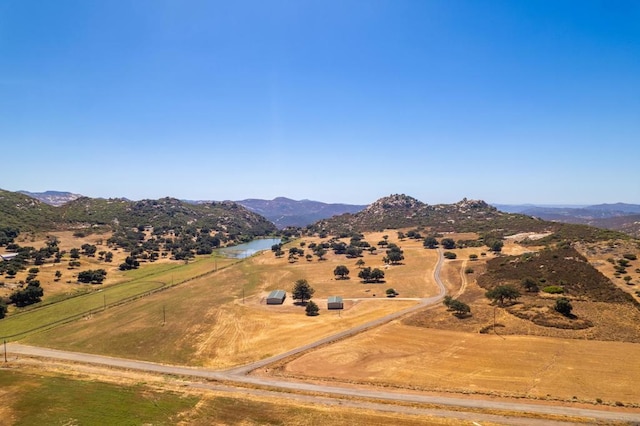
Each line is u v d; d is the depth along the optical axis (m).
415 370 63.88
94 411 52.81
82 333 91.94
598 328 77.12
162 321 99.44
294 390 58.03
